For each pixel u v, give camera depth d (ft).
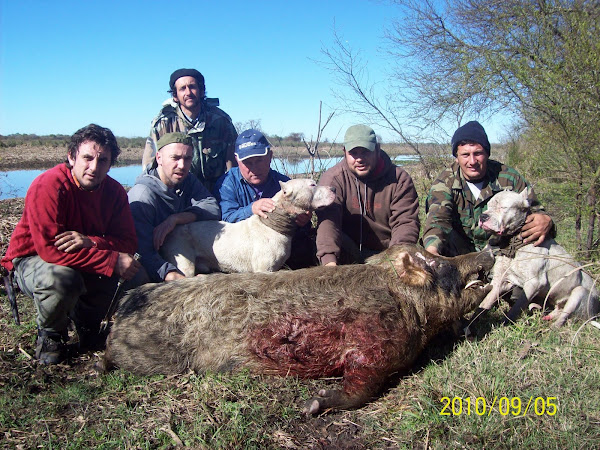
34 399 11.36
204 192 18.83
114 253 13.33
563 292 14.64
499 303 15.43
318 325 11.73
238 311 12.00
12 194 45.44
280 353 11.86
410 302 12.34
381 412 10.82
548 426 9.73
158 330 12.16
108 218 14.46
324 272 12.58
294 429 10.33
